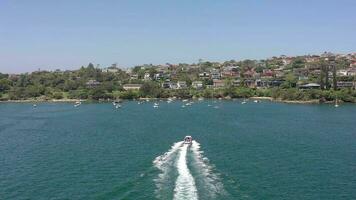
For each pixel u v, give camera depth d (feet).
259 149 444.55
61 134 578.25
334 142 493.77
